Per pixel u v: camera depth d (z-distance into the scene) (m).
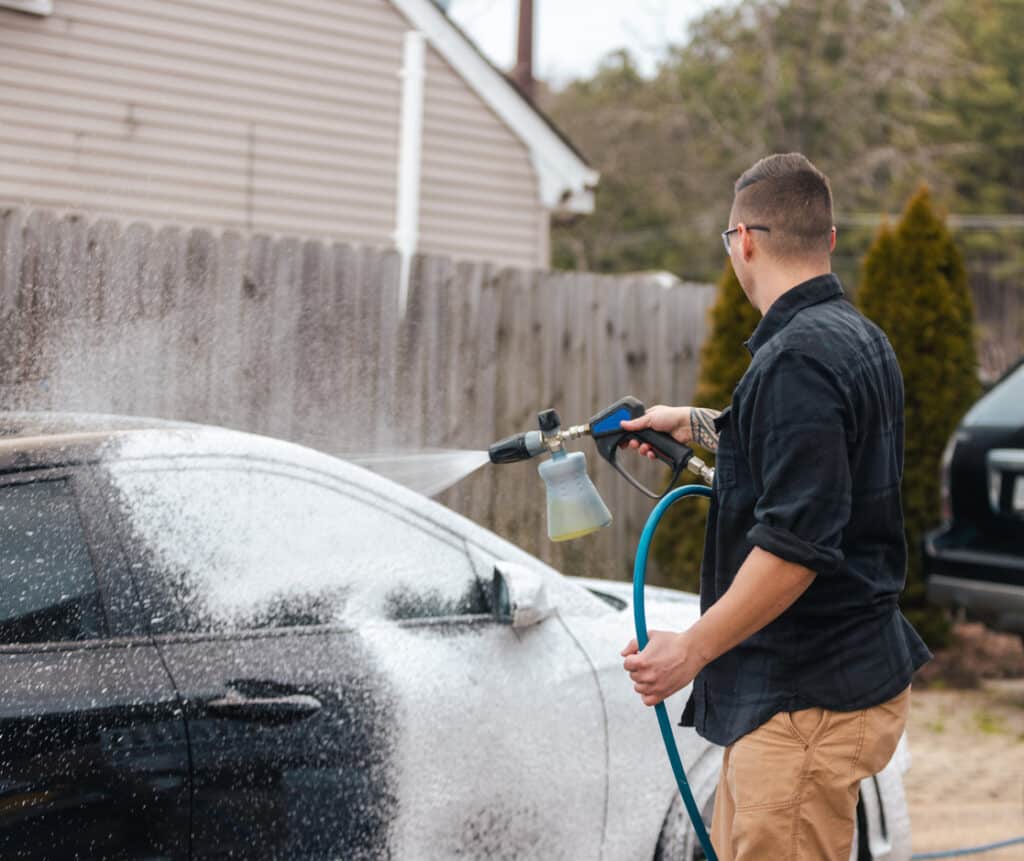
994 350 18.45
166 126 8.52
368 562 2.85
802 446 2.10
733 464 2.29
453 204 9.84
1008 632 6.27
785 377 2.14
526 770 2.89
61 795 2.28
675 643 2.12
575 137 31.86
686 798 2.49
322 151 9.20
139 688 2.41
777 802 2.21
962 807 5.03
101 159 8.27
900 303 7.45
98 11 8.23
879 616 2.26
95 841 2.32
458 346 6.57
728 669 2.30
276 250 5.86
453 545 3.00
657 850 3.13
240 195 8.84
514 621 2.90
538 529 5.84
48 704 2.29
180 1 8.53
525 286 6.87
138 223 5.42
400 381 6.32
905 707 2.32
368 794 2.65
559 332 7.02
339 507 2.86
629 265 32.19
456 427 6.55
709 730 2.33
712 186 28.72
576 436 2.70
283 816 2.54
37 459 2.50
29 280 5.13
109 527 2.52
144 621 2.49
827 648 2.22
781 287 2.35
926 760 5.70
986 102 33.28
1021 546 6.12
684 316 7.57
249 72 8.85
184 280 5.55
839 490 2.10
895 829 3.48
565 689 2.99
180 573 2.58
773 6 26.98
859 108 27.03
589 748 3.00
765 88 26.92
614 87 34.19
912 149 29.12
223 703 2.49
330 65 9.20
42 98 8.04
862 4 26.75
